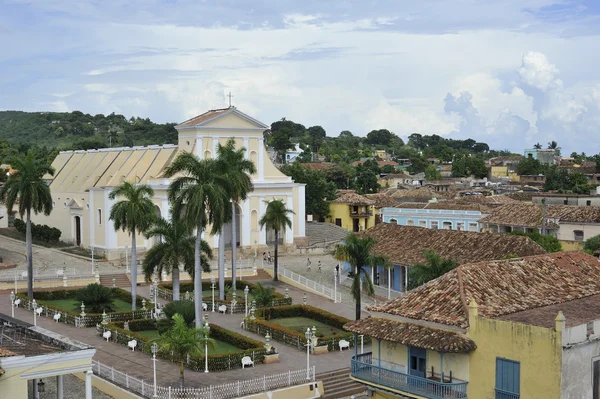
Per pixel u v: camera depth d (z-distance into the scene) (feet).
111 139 640.99
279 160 604.49
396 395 110.32
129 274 225.56
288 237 288.92
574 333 95.04
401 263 199.31
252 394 125.39
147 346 128.57
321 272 244.83
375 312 117.19
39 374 91.81
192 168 156.66
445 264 158.71
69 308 188.85
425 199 389.60
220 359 139.23
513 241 191.01
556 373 93.30
